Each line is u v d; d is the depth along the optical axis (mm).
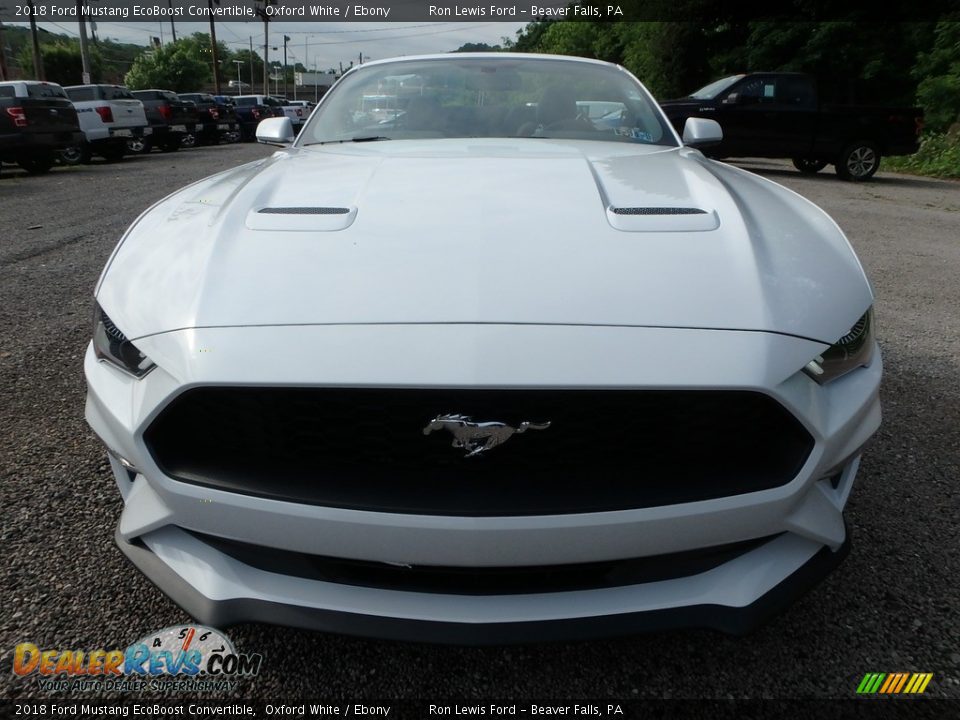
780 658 1667
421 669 1646
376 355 1321
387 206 1750
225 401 1384
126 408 1474
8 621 1735
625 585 1434
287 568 1463
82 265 5234
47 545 2008
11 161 12727
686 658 1677
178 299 1490
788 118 11805
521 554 1330
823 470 1447
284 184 1989
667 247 1575
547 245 1559
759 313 1422
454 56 3121
